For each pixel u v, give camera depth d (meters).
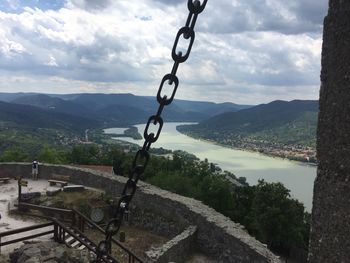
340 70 3.43
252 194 35.06
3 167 20.45
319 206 3.65
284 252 31.03
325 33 3.54
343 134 3.43
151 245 13.83
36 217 14.34
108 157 45.31
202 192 31.73
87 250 10.83
